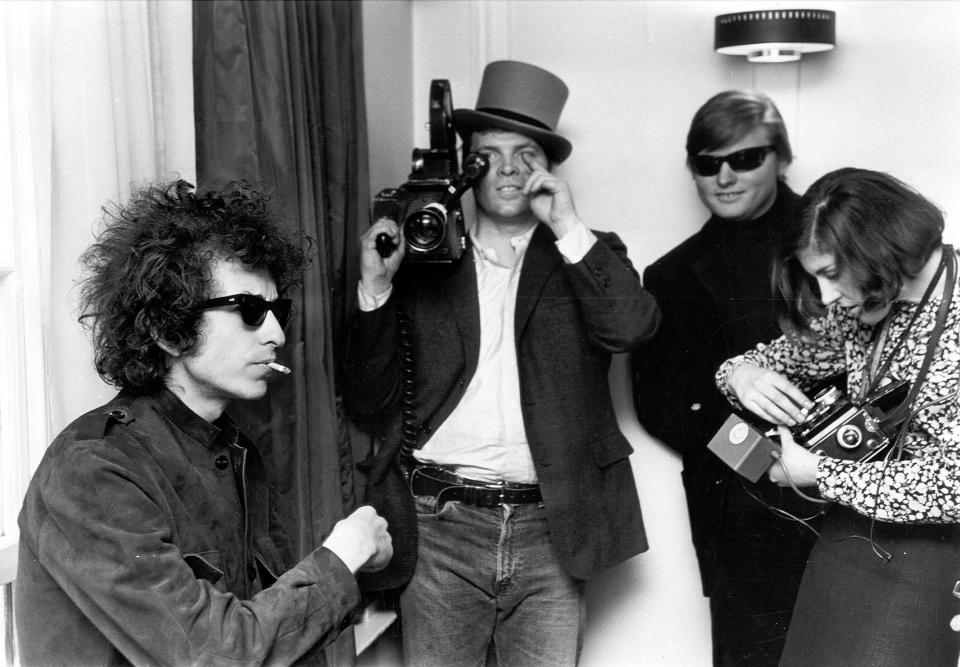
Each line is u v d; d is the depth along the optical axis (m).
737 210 2.40
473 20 2.74
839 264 1.82
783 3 2.48
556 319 2.13
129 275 1.22
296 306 2.01
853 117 2.45
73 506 1.11
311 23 2.17
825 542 1.79
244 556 1.31
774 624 2.41
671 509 2.64
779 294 2.30
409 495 2.16
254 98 1.90
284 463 1.97
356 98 2.38
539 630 2.11
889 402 1.74
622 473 2.16
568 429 2.08
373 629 2.37
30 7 1.49
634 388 2.57
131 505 1.11
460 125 2.23
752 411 1.92
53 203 1.55
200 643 1.09
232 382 1.26
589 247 2.05
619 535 2.12
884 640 1.66
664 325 2.53
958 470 1.54
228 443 1.32
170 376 1.26
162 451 1.21
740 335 2.42
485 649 2.15
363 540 1.28
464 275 2.17
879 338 1.81
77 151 1.54
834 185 1.89
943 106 2.38
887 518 1.62
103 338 1.25
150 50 1.74
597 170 2.65
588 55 2.65
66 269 1.55
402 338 2.15
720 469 2.46
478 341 2.13
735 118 2.38
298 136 2.02
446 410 2.12
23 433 1.47
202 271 1.23
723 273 2.44
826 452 1.78
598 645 2.72
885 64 2.42
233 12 1.85
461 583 2.11
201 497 1.24
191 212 1.27
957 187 2.37
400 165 2.75
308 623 1.18
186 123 1.80
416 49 2.80
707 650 2.65
